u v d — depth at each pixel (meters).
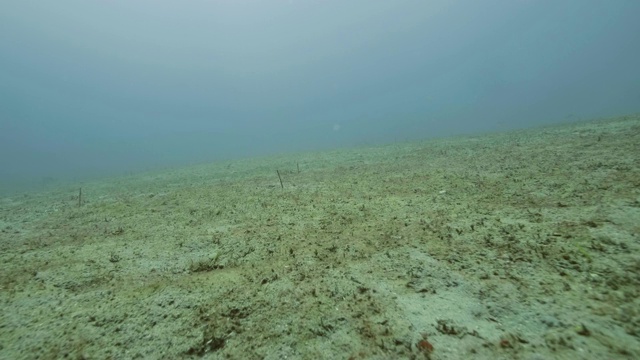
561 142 13.41
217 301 4.33
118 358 3.41
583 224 5.22
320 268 4.98
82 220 9.43
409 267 4.68
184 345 3.52
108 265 5.83
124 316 4.14
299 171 15.94
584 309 3.34
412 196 8.40
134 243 6.94
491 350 3.00
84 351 3.53
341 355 3.18
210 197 11.20
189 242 6.70
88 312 4.29
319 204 8.65
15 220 10.22
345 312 3.82
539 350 2.92
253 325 3.76
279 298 4.26
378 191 9.34
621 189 6.48
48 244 7.30
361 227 6.55
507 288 3.88
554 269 4.12
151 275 5.31
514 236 5.21
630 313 3.20
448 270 4.46
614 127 15.25
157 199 11.80
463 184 8.92
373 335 3.39
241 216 8.28
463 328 3.32
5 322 4.14
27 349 3.61
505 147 14.69
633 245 4.37
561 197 6.66
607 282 3.71
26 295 4.84
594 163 8.89
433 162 13.41
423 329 3.38
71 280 5.29
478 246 5.05
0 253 6.83
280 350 3.33
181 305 4.31
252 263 5.45
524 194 7.27
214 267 5.44
